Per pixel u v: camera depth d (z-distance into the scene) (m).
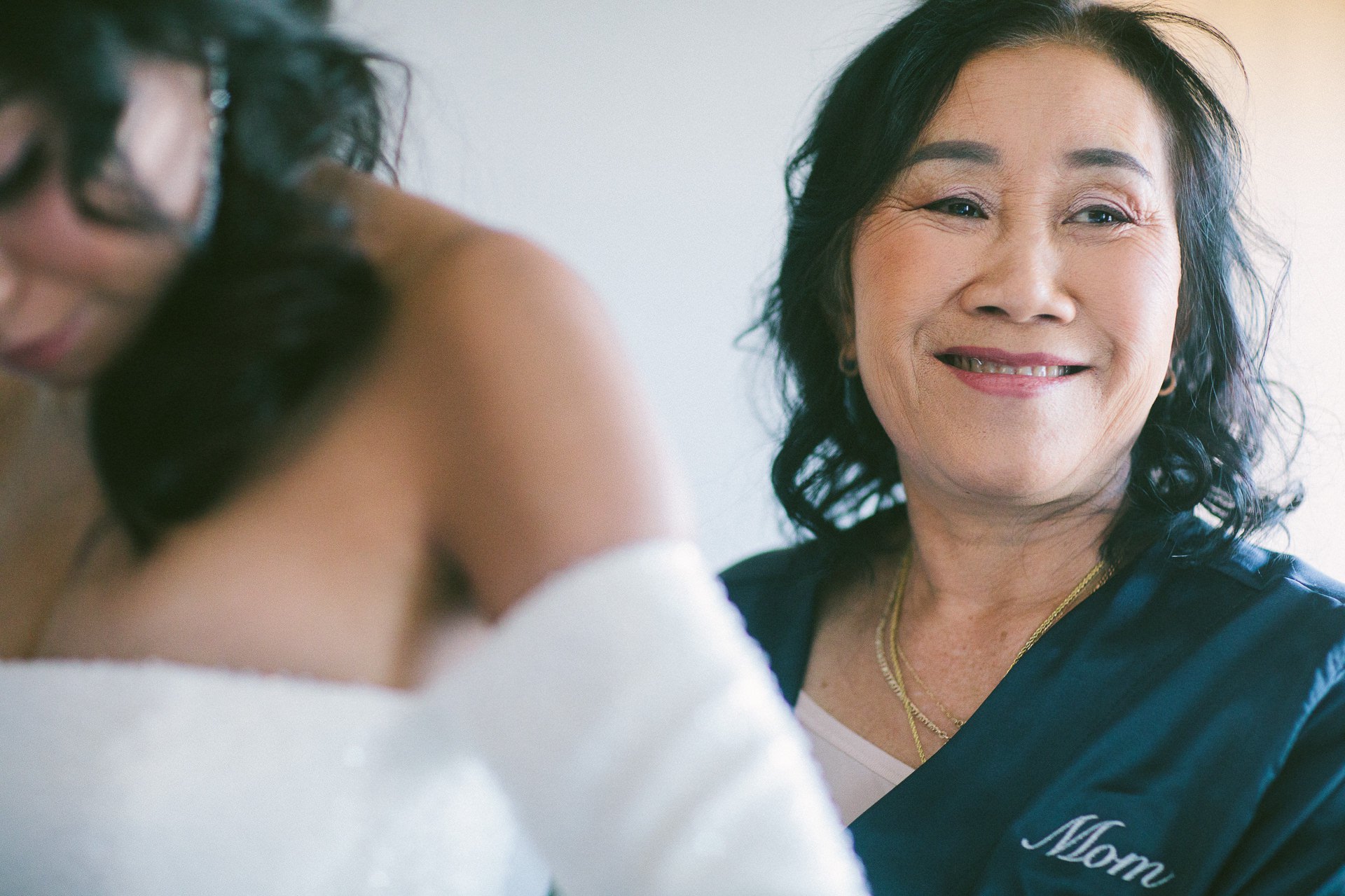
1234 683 1.08
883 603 1.34
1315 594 1.12
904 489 1.40
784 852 0.49
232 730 0.57
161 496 0.58
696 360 2.51
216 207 0.57
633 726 0.50
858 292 1.26
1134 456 1.27
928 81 1.18
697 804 0.49
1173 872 1.05
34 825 0.57
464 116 2.42
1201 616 1.14
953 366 1.18
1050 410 1.13
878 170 1.21
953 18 1.18
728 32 2.48
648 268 2.50
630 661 0.50
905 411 1.20
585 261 2.49
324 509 0.58
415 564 0.59
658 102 2.49
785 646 1.35
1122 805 1.07
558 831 0.51
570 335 0.57
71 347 0.56
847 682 1.30
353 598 0.59
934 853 1.11
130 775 0.56
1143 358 1.13
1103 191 1.13
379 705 0.58
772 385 1.97
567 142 2.47
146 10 0.50
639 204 2.50
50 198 0.50
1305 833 1.02
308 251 0.58
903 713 1.24
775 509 1.66
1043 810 1.08
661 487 0.55
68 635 0.61
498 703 0.53
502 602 0.56
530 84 2.45
